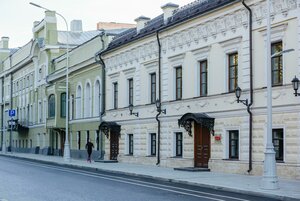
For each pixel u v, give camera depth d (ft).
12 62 260.62
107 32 145.59
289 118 73.31
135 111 120.26
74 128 163.22
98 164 118.73
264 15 78.69
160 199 52.03
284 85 74.08
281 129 75.36
